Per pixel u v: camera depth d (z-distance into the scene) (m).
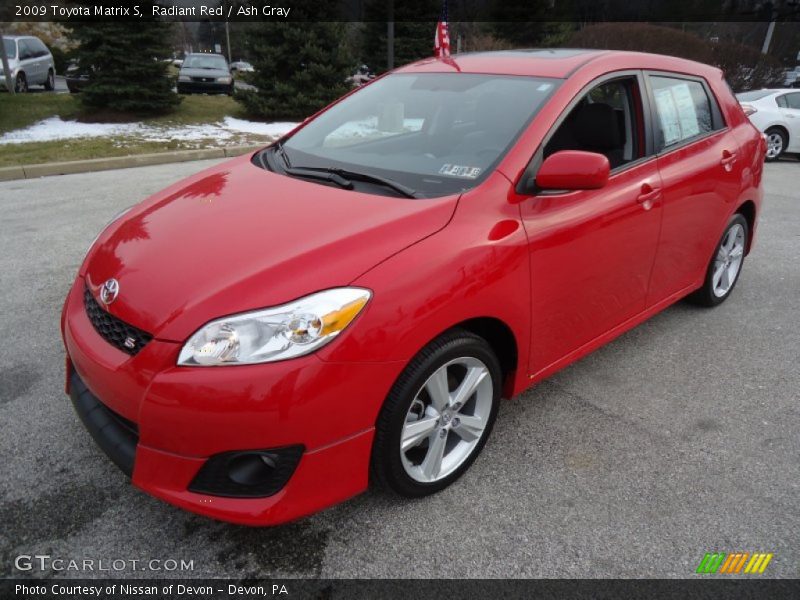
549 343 2.67
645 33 19.14
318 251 2.03
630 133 3.07
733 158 3.73
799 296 4.53
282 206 2.39
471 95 2.91
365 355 1.92
